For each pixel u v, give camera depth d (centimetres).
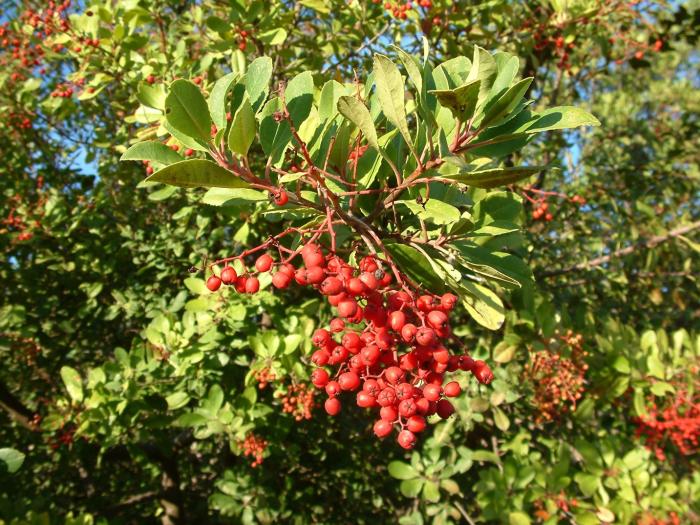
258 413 462
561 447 485
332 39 536
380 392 196
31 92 662
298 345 450
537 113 215
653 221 632
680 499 517
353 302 190
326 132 234
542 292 598
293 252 202
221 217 505
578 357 478
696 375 515
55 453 654
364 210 261
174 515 728
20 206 600
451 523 539
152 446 675
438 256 237
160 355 477
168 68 469
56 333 665
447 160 201
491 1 531
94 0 486
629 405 545
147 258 590
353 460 737
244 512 612
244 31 442
